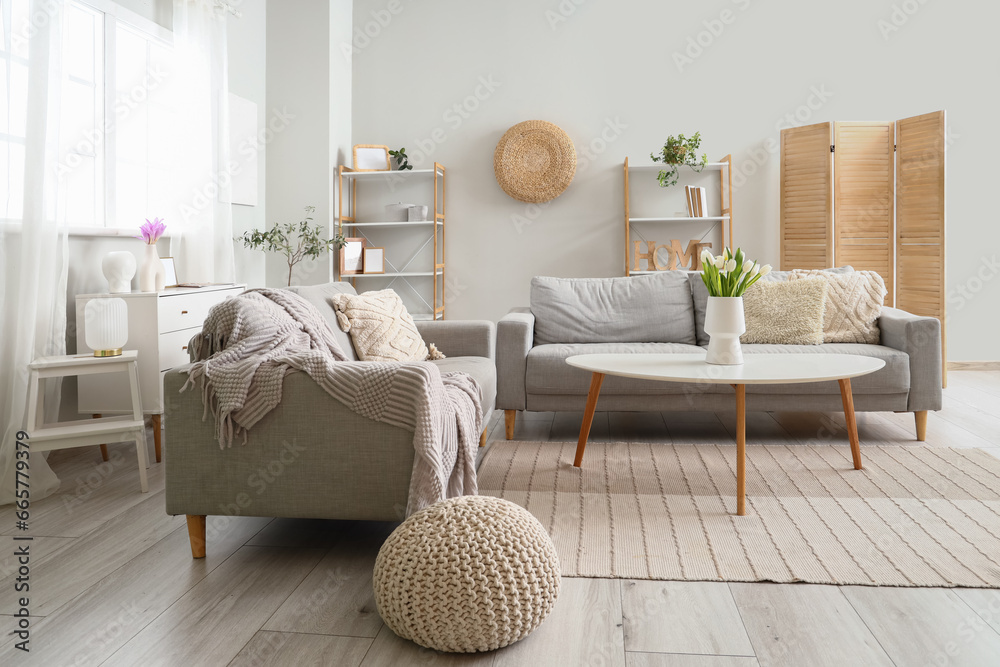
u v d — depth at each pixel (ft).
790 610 6.06
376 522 8.50
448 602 5.35
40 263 9.99
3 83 9.65
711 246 18.56
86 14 12.40
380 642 5.65
